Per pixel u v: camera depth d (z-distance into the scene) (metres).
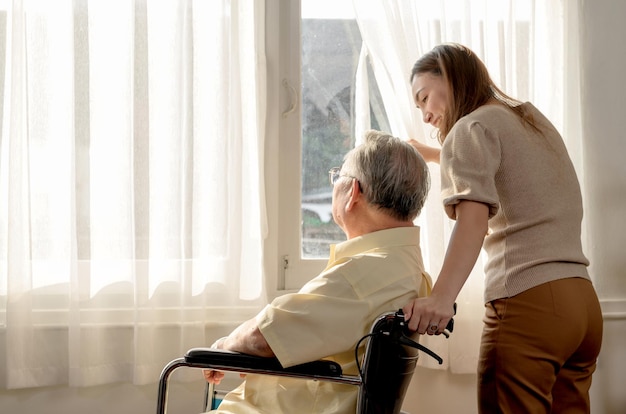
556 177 1.61
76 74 2.13
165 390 1.42
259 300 2.28
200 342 2.21
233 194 2.24
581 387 1.67
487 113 1.62
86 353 2.17
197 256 2.21
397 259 1.46
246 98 2.28
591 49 2.38
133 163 2.15
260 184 2.29
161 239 2.20
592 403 2.40
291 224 2.39
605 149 2.39
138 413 2.25
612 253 2.39
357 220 1.52
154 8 2.20
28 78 2.15
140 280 2.15
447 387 2.33
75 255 2.14
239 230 2.24
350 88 2.40
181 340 2.19
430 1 2.25
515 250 1.58
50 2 2.18
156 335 2.20
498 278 1.60
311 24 2.40
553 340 1.53
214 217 2.22
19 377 2.15
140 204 2.15
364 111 2.34
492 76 2.29
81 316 2.16
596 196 2.40
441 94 1.78
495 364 1.58
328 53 2.40
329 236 2.41
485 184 1.53
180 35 2.18
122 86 2.20
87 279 2.15
